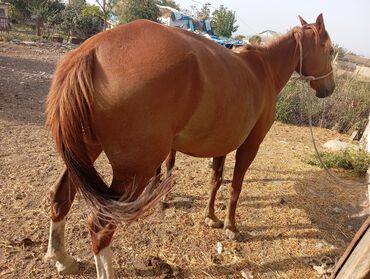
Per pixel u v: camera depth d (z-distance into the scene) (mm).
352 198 4762
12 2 29641
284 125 8789
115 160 2127
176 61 2092
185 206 3881
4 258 2766
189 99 2211
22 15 30094
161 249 3143
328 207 4406
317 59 3830
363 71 15719
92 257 2920
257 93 2936
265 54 3402
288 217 3990
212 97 2332
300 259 3271
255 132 3197
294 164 5777
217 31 38062
